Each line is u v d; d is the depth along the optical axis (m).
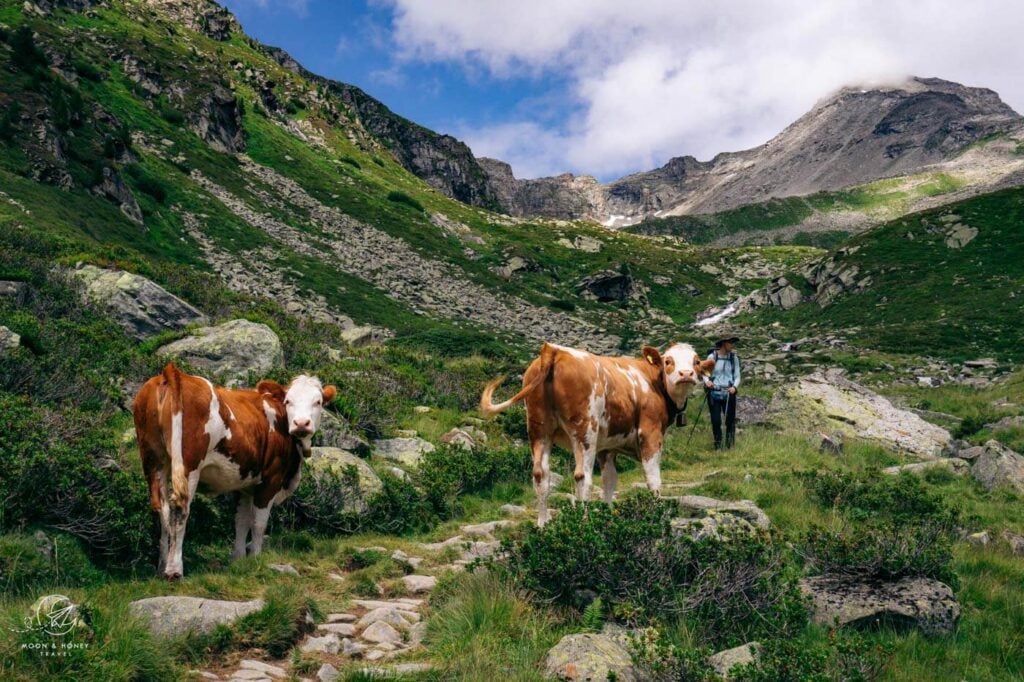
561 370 8.02
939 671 5.74
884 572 7.10
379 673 5.05
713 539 6.71
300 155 96.12
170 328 18.12
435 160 187.12
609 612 6.21
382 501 10.02
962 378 36.12
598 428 8.17
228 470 7.29
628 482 12.99
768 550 6.82
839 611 6.52
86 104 62.34
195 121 81.50
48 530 6.80
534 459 8.16
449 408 18.27
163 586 6.29
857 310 66.38
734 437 15.91
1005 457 13.49
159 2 123.69
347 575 7.76
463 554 8.73
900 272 69.88
